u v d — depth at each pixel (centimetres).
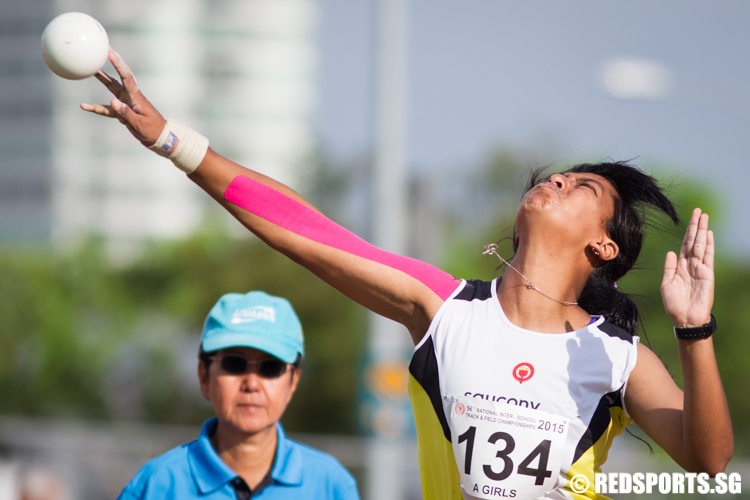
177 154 561
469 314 555
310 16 13988
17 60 13212
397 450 1764
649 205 618
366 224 1881
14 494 2330
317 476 792
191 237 4850
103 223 12738
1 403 4525
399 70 1864
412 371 562
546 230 562
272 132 13850
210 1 13738
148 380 4500
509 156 5153
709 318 499
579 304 601
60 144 12838
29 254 4941
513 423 518
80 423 4447
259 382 769
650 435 535
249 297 817
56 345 4544
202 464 756
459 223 5178
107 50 547
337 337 4056
